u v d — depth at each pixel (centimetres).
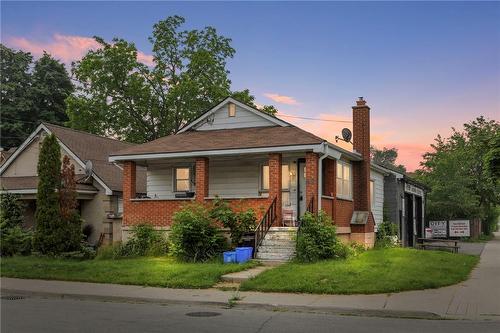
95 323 948
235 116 2241
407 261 1694
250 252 1702
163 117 4103
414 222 3206
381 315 1045
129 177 2103
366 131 2356
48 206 1895
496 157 1688
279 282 1312
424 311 1039
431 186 4144
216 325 934
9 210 2288
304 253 1639
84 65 3922
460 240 3847
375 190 2641
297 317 1019
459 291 1265
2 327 909
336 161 2055
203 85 4003
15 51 4931
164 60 4088
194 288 1334
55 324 937
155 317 1013
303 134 1956
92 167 2488
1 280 1508
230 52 4197
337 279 1327
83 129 3947
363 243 2192
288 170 2088
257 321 973
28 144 2664
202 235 1722
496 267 1780
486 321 976
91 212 2478
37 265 1672
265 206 1880
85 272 1534
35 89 4794
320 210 1778
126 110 4022
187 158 2055
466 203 3959
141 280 1405
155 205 2045
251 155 1989
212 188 2181
